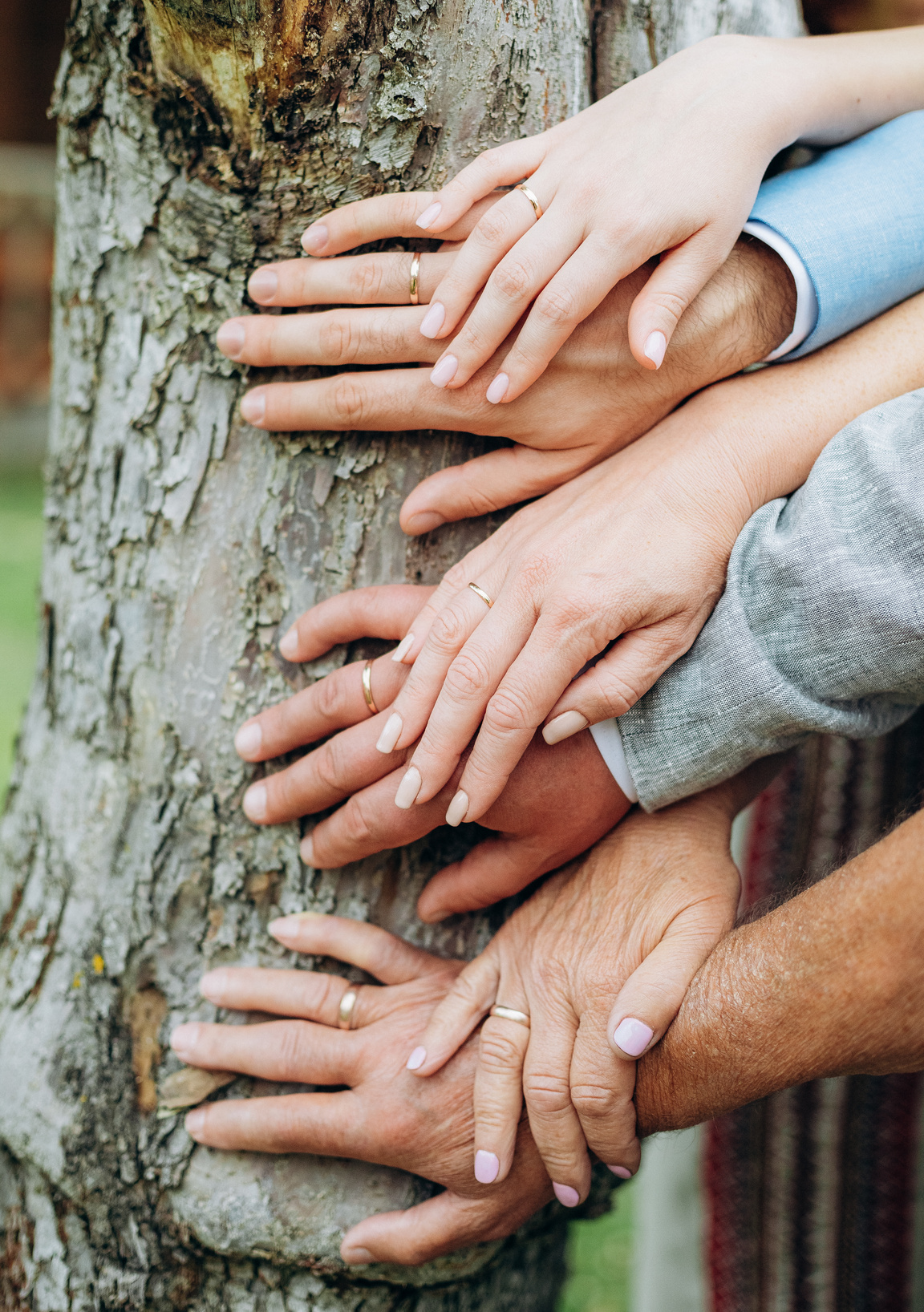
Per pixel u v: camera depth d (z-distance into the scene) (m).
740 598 0.97
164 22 0.98
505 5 1.02
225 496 1.14
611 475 1.02
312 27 0.97
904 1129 1.53
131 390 1.16
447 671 1.00
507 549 1.03
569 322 0.93
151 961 1.19
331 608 1.10
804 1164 1.57
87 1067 1.20
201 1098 1.17
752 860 1.64
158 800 1.19
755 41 1.05
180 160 1.07
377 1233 1.10
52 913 1.24
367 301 1.03
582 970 1.05
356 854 1.11
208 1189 1.15
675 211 0.91
